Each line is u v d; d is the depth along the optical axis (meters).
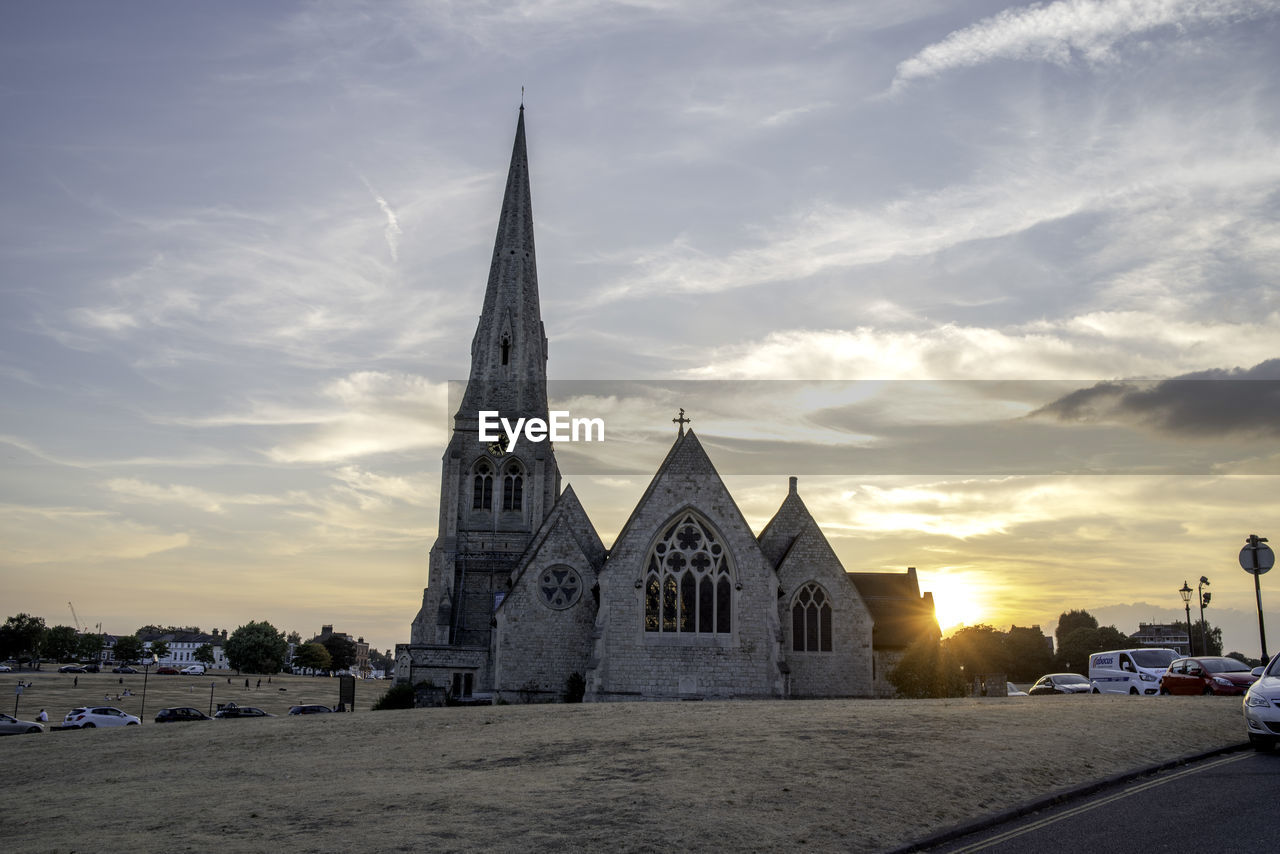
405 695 63.62
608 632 57.00
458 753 24.88
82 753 30.59
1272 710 23.48
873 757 21.62
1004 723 27.14
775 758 21.59
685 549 58.06
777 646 56.81
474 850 14.99
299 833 16.55
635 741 25.00
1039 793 19.17
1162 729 26.36
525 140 101.94
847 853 15.11
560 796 18.41
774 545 64.12
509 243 97.62
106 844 16.66
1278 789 19.11
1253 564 43.50
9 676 169.38
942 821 16.98
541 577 64.12
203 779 23.80
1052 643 153.38
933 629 65.25
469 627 83.56
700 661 56.59
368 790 20.12
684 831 15.82
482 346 93.81
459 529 87.19
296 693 142.62
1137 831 16.03
